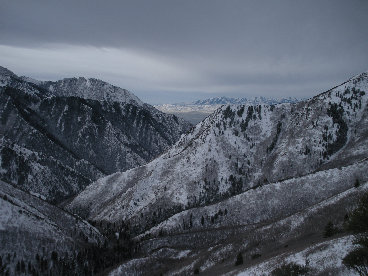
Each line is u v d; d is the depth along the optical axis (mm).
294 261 60062
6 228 133000
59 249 142125
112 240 183875
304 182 175000
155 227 190750
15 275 119875
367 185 108375
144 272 127688
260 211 171250
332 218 95062
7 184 179250
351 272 44875
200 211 186500
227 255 110375
